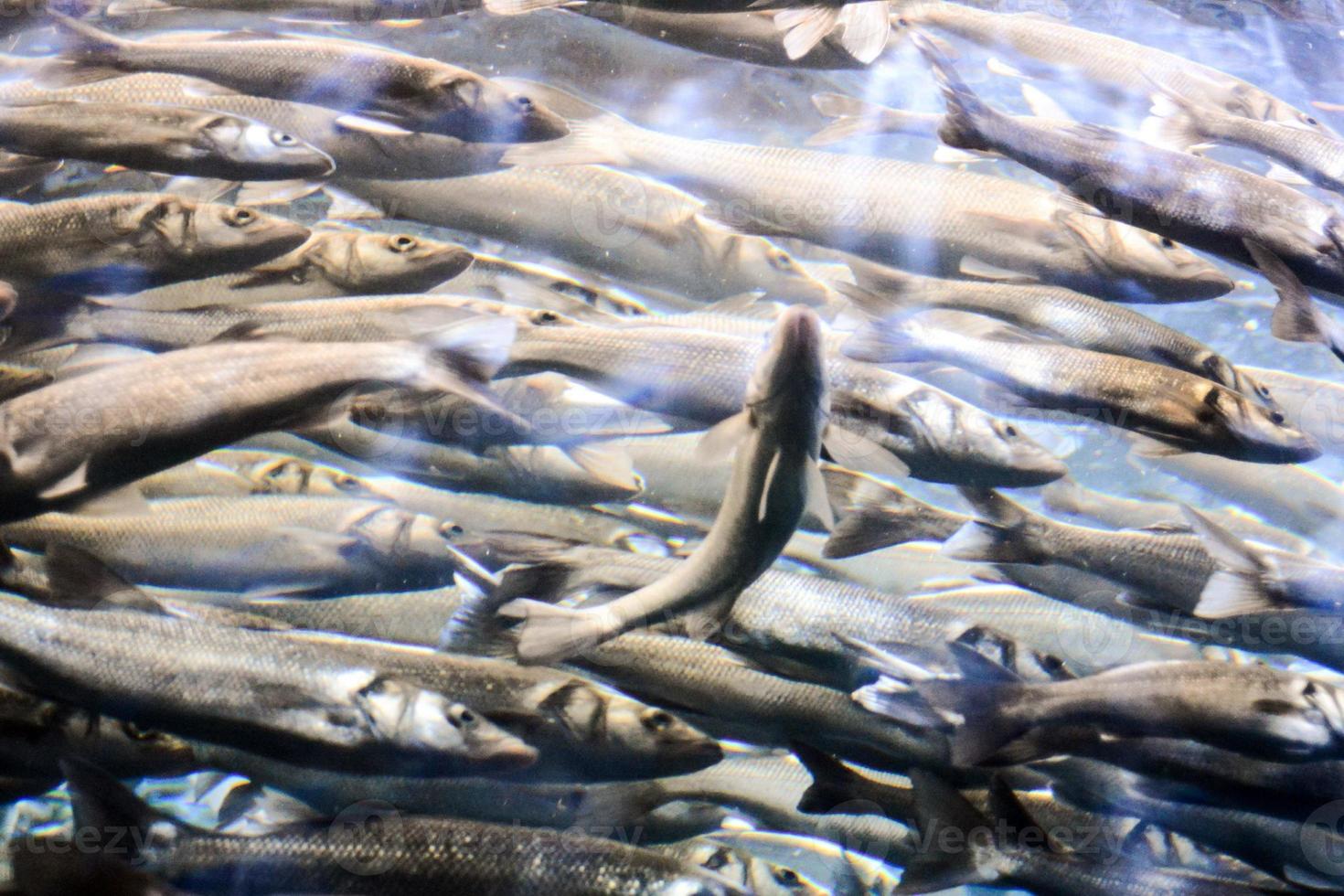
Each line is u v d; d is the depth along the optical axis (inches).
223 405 131.8
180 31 211.2
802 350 106.8
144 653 132.1
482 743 132.3
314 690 132.5
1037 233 175.9
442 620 162.9
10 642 130.6
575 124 186.5
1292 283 157.6
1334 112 265.0
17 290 157.2
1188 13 276.5
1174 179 163.6
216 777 159.8
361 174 180.9
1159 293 173.2
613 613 128.5
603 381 154.1
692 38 202.7
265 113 176.1
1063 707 140.3
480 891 131.3
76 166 195.6
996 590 168.6
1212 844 152.3
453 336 138.9
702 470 175.3
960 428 152.9
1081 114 231.8
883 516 159.8
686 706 153.2
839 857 157.5
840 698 153.4
